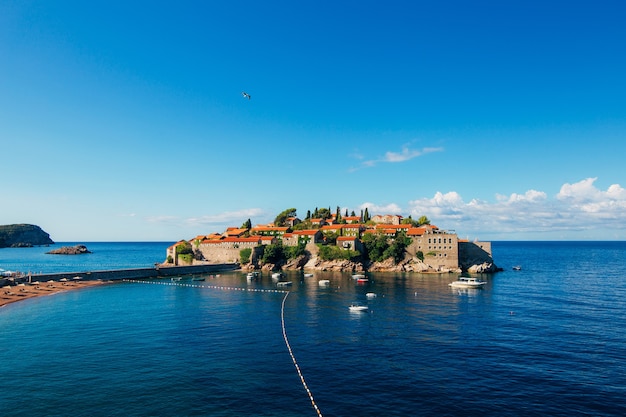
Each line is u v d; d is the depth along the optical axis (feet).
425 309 275.18
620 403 127.34
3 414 119.65
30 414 119.75
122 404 126.00
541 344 188.85
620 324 228.63
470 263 565.53
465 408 123.85
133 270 481.87
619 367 158.51
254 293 358.23
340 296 336.70
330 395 132.87
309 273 536.42
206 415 118.83
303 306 289.53
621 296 332.60
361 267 563.48
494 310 270.46
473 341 194.18
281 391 135.85
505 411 122.11
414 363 163.22
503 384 141.90
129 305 295.69
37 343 191.31
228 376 148.97
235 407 124.16
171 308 282.77
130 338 200.03
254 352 177.47
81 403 126.82
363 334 207.72
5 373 152.05
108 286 411.54
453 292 357.20
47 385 140.67
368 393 134.51
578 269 610.24
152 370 154.81
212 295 346.54
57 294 354.33
